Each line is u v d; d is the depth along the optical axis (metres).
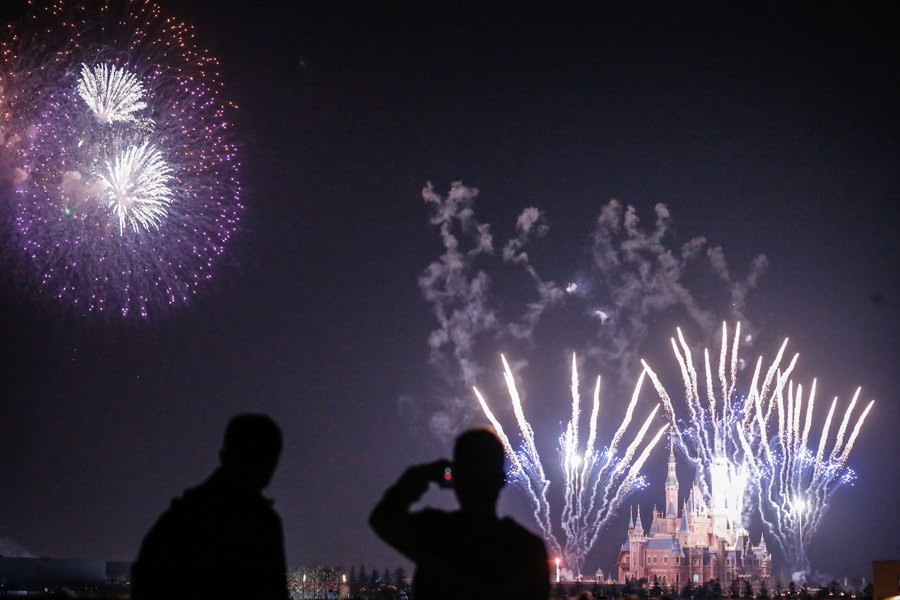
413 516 10.20
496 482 10.27
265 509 10.59
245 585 10.10
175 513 10.33
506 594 9.82
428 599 9.88
